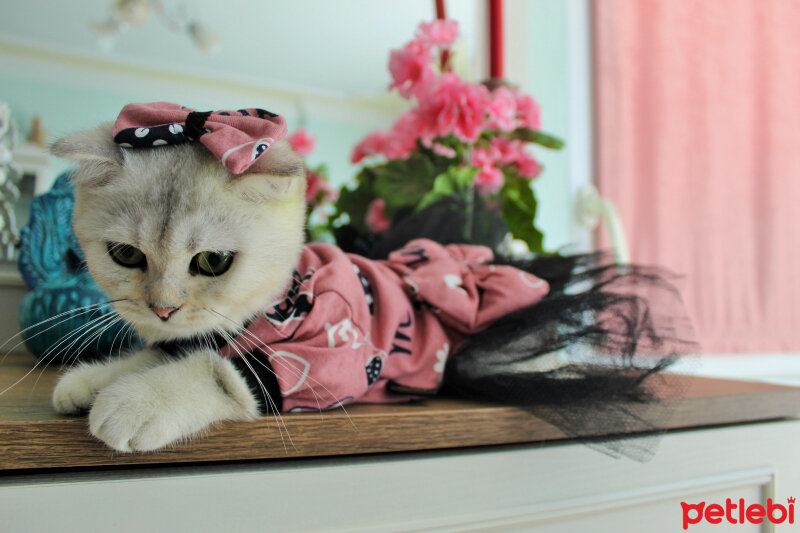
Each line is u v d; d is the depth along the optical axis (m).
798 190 0.88
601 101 0.86
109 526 0.32
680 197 0.86
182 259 0.35
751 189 0.87
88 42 1.05
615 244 0.80
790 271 0.87
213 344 0.37
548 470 0.39
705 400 0.43
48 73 1.05
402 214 0.60
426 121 0.57
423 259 0.47
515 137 0.61
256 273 0.36
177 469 0.33
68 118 1.05
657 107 0.86
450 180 0.58
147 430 0.32
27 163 0.55
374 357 0.40
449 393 0.45
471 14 0.92
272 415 0.35
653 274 0.48
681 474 0.42
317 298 0.38
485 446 0.39
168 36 1.07
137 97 1.12
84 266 0.43
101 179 0.36
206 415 0.33
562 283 0.48
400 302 0.42
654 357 0.42
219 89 1.20
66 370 0.40
